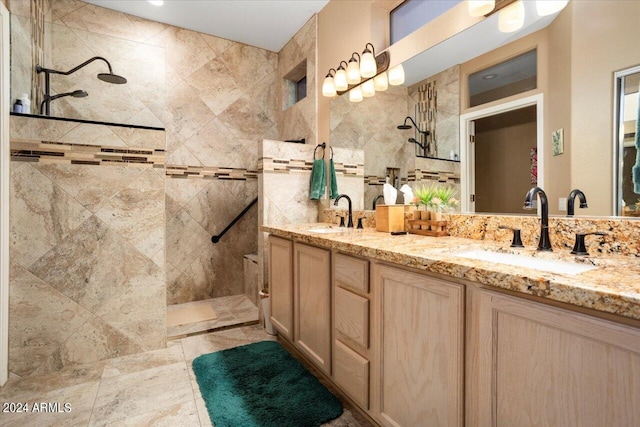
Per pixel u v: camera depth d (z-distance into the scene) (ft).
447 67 5.93
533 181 4.59
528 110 4.64
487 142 5.22
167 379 6.23
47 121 6.56
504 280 2.76
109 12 9.70
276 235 7.76
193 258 11.09
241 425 4.85
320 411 5.18
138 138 7.34
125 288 7.24
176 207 10.79
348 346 5.09
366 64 7.41
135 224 7.32
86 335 6.88
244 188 11.98
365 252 4.45
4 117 6.03
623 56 3.64
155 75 8.08
